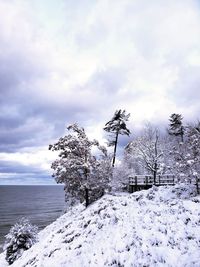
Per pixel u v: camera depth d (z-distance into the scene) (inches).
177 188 1010.7
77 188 1309.1
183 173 1016.9
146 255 541.6
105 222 787.4
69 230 868.0
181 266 480.7
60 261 640.4
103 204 968.3
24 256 868.0
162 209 785.6
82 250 656.4
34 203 6112.2
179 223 665.6
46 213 4126.5
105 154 1441.9
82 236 758.5
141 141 1652.3
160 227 651.5
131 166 1752.0
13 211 4461.1
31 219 3452.3
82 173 1299.2
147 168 1627.7
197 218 682.8
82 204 1502.2
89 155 1310.3
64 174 1259.8
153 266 500.7
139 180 1346.0
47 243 851.4
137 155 1685.5
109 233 701.3
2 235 2358.5
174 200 881.5
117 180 1389.0
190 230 620.1
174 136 1806.1
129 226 699.4
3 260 1091.9
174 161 1165.7
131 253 559.8
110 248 607.8
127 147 1942.7
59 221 1384.1
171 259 512.1
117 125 1567.4
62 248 733.9
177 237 593.9
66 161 1269.7
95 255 601.9
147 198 967.6
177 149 1181.7
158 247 563.5
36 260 737.0
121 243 613.3
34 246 925.2
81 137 1331.2
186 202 826.2
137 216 761.6
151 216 740.7
